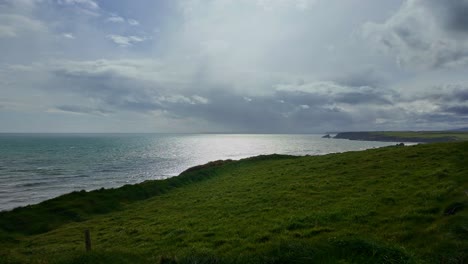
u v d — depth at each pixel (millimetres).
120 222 27312
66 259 13875
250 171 49875
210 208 26438
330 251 11766
